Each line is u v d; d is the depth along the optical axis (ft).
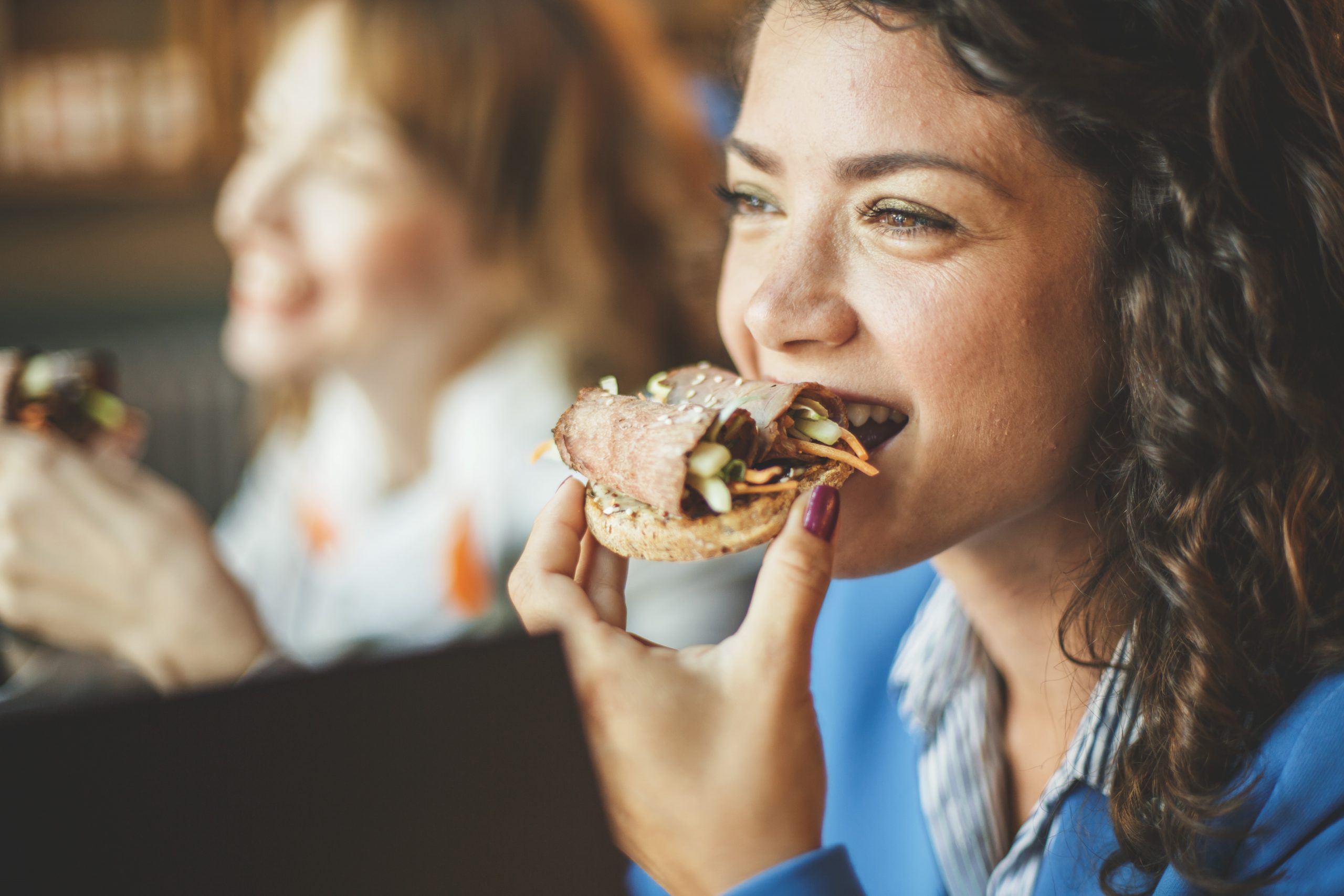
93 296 17.33
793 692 3.43
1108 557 4.01
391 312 12.09
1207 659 3.71
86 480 7.65
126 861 2.47
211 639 7.63
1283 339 3.61
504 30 11.35
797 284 3.65
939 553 4.07
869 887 5.51
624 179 11.80
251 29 14.39
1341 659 3.66
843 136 3.52
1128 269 3.63
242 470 16.11
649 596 10.16
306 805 2.57
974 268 3.51
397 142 11.64
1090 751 4.12
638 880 5.73
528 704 2.72
